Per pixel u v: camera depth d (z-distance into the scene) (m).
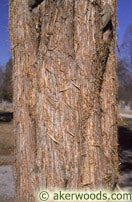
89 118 1.71
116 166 1.90
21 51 1.81
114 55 1.95
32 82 1.75
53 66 1.69
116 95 1.97
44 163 1.68
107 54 1.87
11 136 11.88
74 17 1.69
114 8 1.94
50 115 1.68
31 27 1.75
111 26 1.87
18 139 1.83
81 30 1.70
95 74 1.76
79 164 1.66
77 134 1.67
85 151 1.69
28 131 1.75
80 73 1.70
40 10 1.70
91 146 1.71
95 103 1.75
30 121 1.74
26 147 1.77
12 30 1.90
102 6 1.80
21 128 1.81
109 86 1.91
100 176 1.72
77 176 1.66
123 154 8.73
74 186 1.65
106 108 1.88
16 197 1.86
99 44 1.77
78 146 1.66
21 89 1.81
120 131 14.29
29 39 1.77
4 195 4.93
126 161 7.50
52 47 1.69
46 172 1.67
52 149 1.66
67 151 1.65
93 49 1.73
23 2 1.79
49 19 1.69
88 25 1.72
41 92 1.71
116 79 1.97
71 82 1.68
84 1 1.70
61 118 1.67
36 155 1.71
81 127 1.68
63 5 1.66
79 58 1.70
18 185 1.83
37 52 1.75
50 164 1.66
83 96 1.70
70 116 1.66
